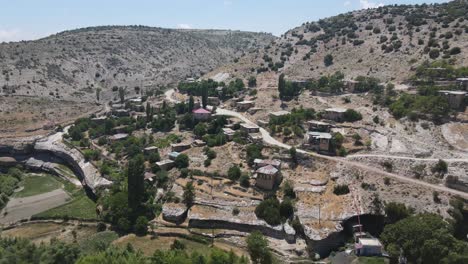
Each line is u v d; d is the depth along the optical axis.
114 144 172.62
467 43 194.38
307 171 127.50
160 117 193.50
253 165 133.62
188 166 142.62
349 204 108.88
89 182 146.12
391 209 103.50
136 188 118.12
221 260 79.56
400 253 89.12
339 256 96.44
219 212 112.38
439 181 113.88
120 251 86.19
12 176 166.00
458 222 100.00
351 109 158.25
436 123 138.75
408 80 179.50
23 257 82.00
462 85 152.25
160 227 112.12
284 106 186.00
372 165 124.25
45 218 127.50
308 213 107.25
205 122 181.12
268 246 98.62
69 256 84.31
